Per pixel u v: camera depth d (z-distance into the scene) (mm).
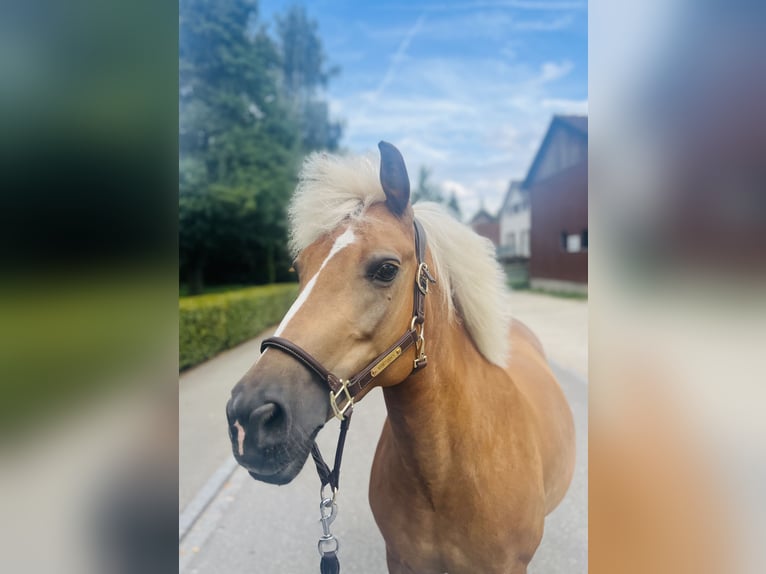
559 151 17328
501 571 1559
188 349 6906
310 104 19656
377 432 4668
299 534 3094
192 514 3271
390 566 1723
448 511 1499
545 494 1821
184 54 14156
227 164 14477
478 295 1622
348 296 1266
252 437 1150
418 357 1369
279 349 1230
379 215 1347
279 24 19328
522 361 2318
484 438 1512
